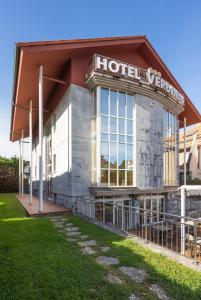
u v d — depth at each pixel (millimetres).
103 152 12211
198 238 7809
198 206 16859
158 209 14500
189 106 19266
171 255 5230
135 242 6188
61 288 3615
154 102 14586
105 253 5312
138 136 13562
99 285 3766
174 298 3445
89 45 12078
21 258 4875
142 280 3996
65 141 12953
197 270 4430
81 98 12438
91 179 12383
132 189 12859
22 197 20656
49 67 12539
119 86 12727
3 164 29875
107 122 12500
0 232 7176
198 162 25984
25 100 17047
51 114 17219
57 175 14812
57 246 5758
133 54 14852
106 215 12156
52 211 10609
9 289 3547
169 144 16750
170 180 16609
